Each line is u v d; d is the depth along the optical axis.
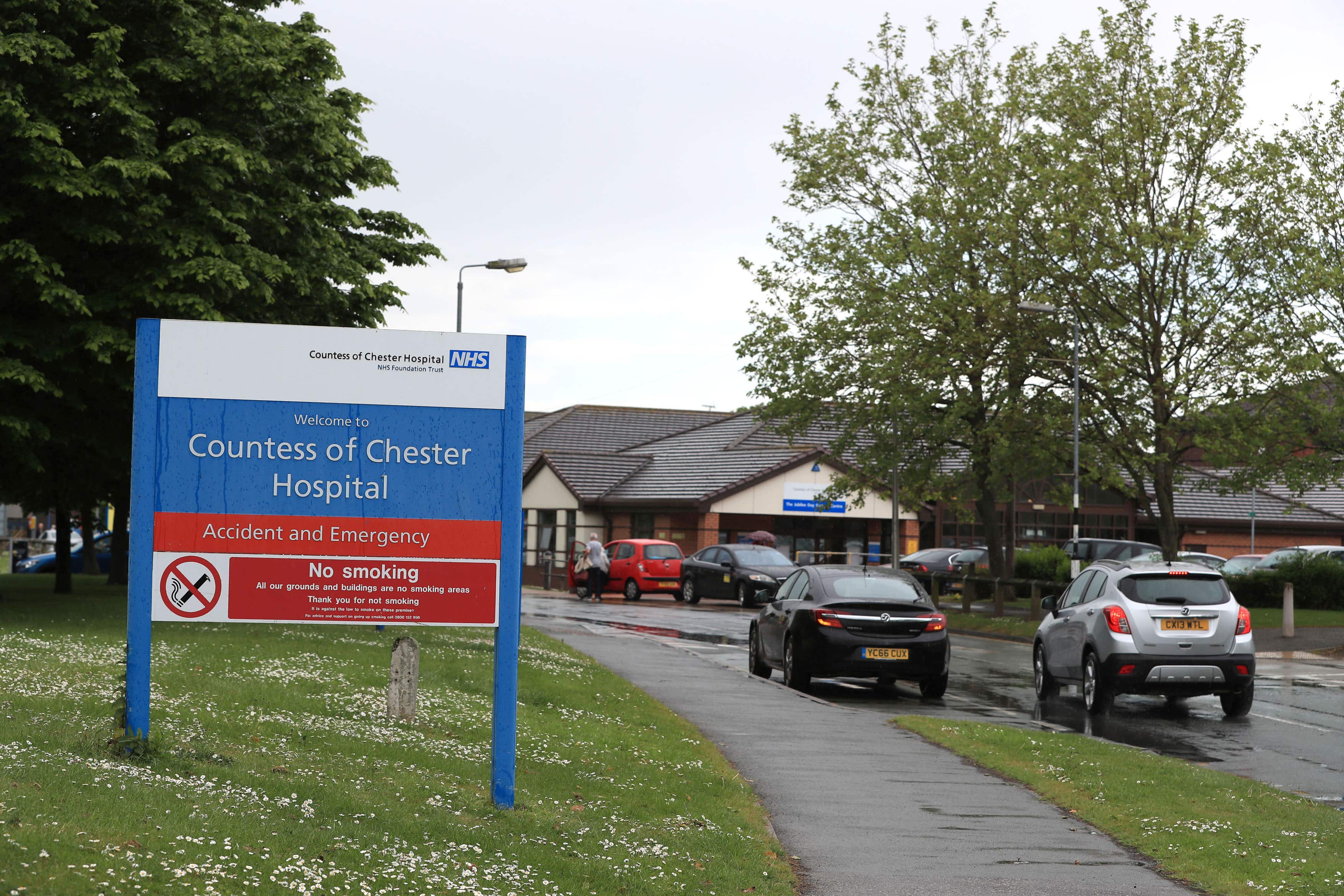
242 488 7.89
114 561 36.69
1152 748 13.42
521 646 18.80
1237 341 29.44
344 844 6.32
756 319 35.72
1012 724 14.97
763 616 19.22
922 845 8.15
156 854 5.51
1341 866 7.69
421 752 9.62
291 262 21.38
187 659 13.20
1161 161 30.78
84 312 18.50
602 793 8.96
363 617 7.93
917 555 49.03
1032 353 32.34
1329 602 34.44
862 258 33.84
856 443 39.72
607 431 63.00
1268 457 29.75
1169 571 16.00
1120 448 31.16
